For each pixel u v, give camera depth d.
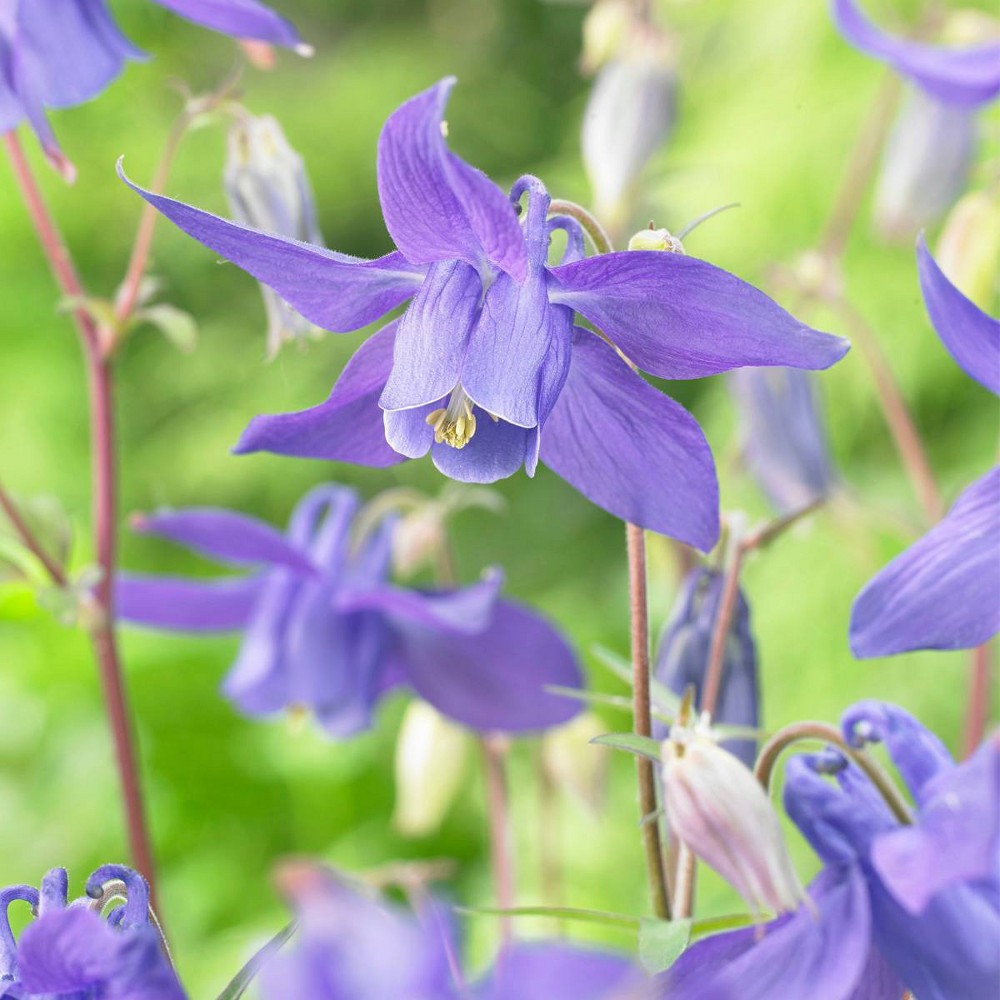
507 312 0.33
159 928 0.33
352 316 0.34
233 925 0.68
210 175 1.26
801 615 0.85
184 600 0.45
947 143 0.53
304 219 0.41
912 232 0.55
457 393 0.34
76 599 0.42
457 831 0.74
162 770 0.74
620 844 0.70
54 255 0.43
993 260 0.44
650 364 0.34
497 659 0.44
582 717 0.46
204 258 1.26
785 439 0.49
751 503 0.80
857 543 0.52
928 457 0.90
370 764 0.75
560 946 0.28
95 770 0.71
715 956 0.33
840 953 0.33
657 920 0.34
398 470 1.21
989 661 0.46
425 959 0.29
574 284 0.33
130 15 1.32
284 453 0.34
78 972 0.31
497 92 1.38
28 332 1.18
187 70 1.38
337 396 0.34
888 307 0.89
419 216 0.33
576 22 1.42
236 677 0.44
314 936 0.29
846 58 0.94
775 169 0.93
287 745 0.70
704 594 0.38
